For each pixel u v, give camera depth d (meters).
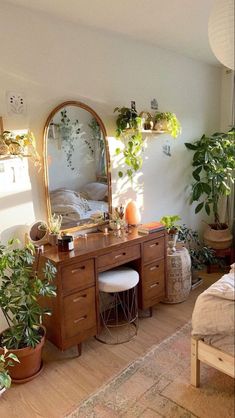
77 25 2.36
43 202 2.31
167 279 2.81
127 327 2.55
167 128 2.89
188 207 3.63
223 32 1.31
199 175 3.61
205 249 3.48
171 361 2.10
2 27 2.00
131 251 2.40
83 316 2.15
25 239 2.23
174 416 1.67
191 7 2.12
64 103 2.32
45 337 2.13
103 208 2.69
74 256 2.05
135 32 2.57
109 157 2.67
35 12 2.13
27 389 1.91
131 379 1.95
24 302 1.99
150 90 2.95
